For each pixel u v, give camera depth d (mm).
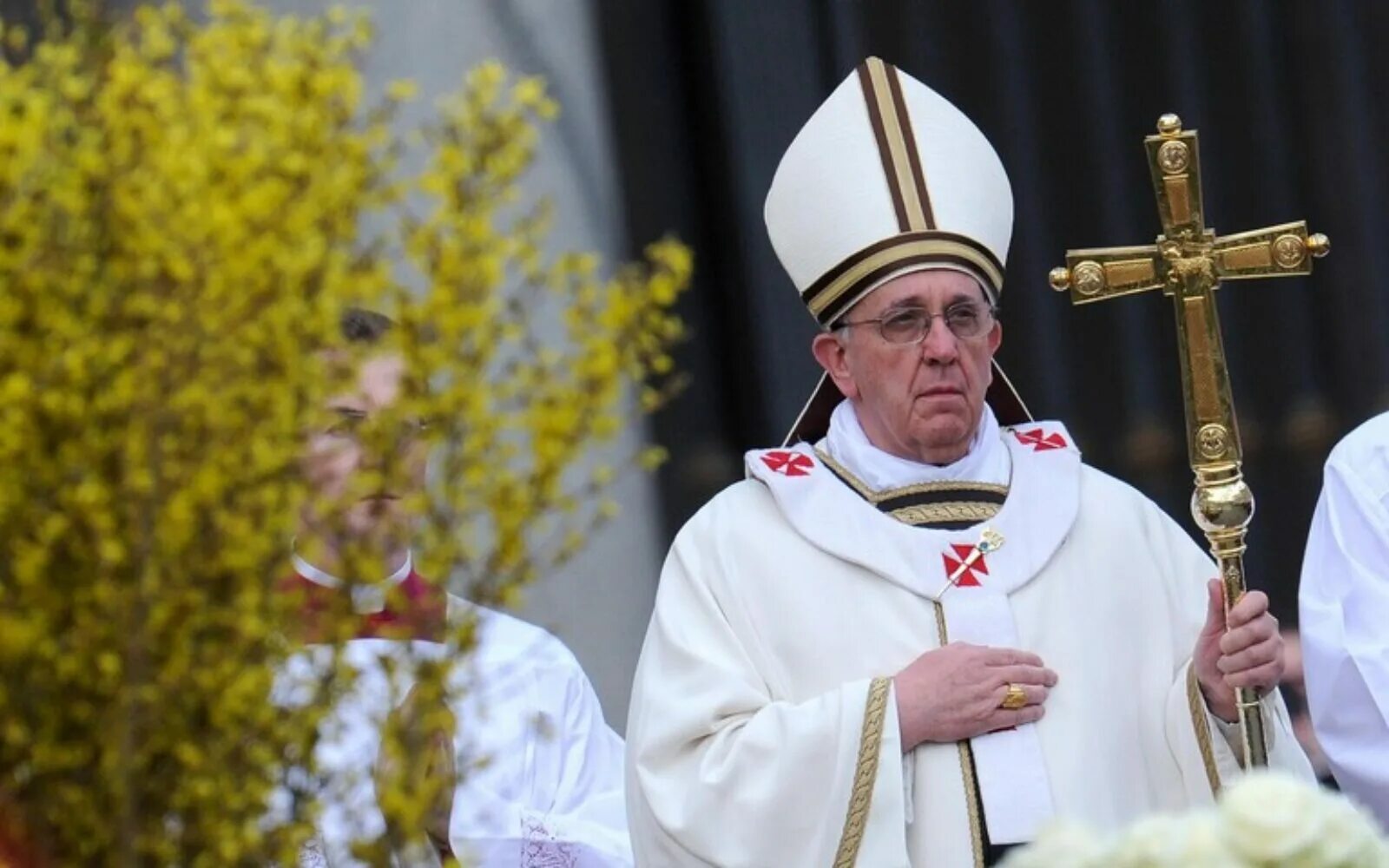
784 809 13852
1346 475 16297
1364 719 15531
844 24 23797
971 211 14891
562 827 15703
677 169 23703
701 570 14938
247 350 7906
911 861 13953
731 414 23562
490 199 8430
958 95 24094
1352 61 24203
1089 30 24172
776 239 15516
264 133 8078
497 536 8406
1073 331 24141
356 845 8414
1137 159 24281
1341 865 7012
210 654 7941
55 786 8023
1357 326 24203
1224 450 13734
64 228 7824
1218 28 24312
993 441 15188
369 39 8898
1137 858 7129
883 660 14461
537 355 8453
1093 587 14750
